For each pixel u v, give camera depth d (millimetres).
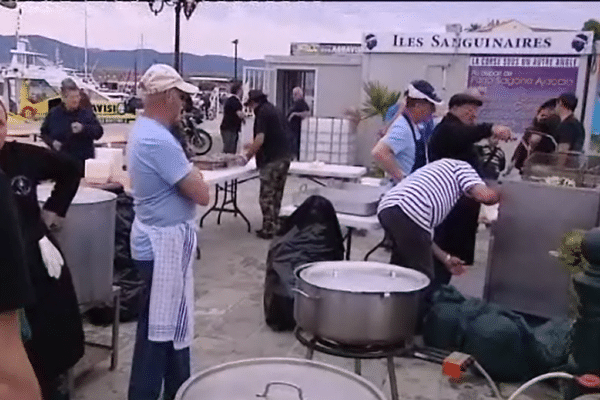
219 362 3211
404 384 3033
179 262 2336
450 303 3205
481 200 3156
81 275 2639
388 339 1971
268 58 10289
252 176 5715
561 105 5184
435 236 3770
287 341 3529
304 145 9484
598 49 8570
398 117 4082
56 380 2359
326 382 1268
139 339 2396
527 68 8898
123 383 2928
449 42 9297
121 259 3650
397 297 1947
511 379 3041
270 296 3631
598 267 2123
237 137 6297
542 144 5062
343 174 5844
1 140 1957
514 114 9047
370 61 9750
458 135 3564
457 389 2994
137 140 2271
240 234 5996
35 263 2131
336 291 1938
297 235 3785
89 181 3752
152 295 2326
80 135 4527
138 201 2324
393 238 3242
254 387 1234
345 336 1957
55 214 2373
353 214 4000
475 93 3730
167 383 2471
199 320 3812
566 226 3361
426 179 3189
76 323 2311
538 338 3072
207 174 5145
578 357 2180
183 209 2342
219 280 4625
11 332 927
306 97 10398
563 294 3410
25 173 2119
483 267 4434
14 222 927
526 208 3488
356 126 9570
